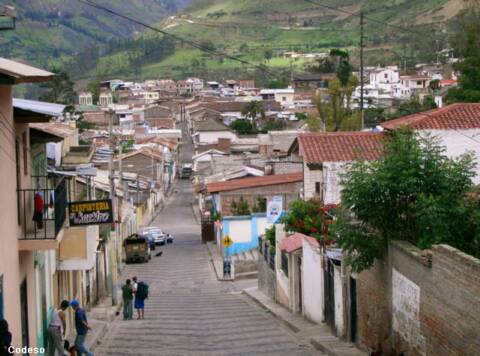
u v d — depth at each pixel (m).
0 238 17.88
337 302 27.33
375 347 23.02
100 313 36.56
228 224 62.47
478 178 35.12
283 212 50.00
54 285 27.86
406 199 21.70
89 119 162.38
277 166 73.25
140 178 102.75
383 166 21.89
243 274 55.78
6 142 18.86
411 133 23.30
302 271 33.09
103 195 55.69
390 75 179.00
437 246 17.94
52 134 25.06
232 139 134.88
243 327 31.84
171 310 38.97
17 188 20.83
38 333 23.70
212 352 25.67
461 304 16.52
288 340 28.08
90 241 28.62
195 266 60.88
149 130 161.12
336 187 40.94
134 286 38.16
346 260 24.23
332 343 25.86
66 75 128.88
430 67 195.75
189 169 153.00
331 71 194.62
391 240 21.53
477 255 20.44
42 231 21.73
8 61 19.12
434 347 18.25
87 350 24.30
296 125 140.25
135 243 63.47
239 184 67.12
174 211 109.62
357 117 73.38
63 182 22.47
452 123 36.69
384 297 22.27
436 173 21.52
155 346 27.28
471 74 63.69
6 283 18.42
